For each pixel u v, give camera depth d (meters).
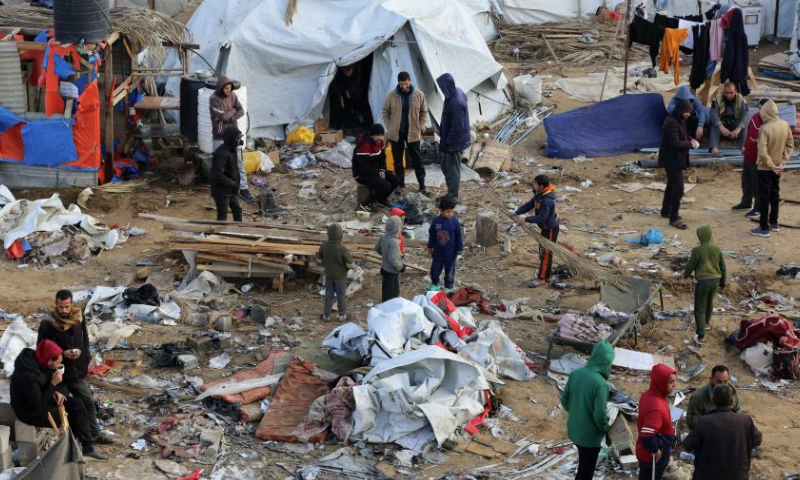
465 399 9.78
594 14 30.56
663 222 15.69
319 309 12.52
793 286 13.13
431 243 12.71
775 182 14.78
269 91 19.70
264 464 9.02
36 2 19.97
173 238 13.27
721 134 18.66
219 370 10.83
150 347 11.28
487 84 21.19
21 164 16.33
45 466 7.76
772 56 25.89
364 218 15.70
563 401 8.37
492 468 9.01
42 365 8.38
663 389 7.87
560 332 11.05
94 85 15.91
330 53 19.47
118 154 17.83
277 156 18.48
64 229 14.34
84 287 13.10
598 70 25.88
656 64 26.02
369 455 9.18
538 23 30.11
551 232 12.98
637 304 11.74
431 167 18.11
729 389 7.87
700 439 7.74
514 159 19.05
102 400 10.04
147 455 9.08
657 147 19.27
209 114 16.75
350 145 18.89
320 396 9.91
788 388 10.60
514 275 13.67
